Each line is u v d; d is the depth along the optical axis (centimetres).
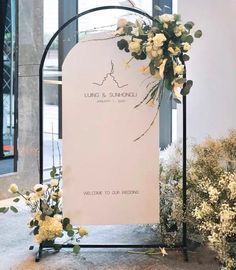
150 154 217
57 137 476
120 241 243
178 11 298
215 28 277
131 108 214
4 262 219
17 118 370
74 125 215
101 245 226
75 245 220
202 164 229
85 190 217
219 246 189
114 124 215
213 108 282
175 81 204
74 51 212
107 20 437
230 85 270
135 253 227
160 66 202
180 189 227
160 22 206
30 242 248
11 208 234
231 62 269
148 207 219
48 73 512
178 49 204
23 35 367
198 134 292
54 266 213
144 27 209
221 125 277
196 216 202
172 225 230
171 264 214
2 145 372
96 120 215
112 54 212
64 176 217
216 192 196
